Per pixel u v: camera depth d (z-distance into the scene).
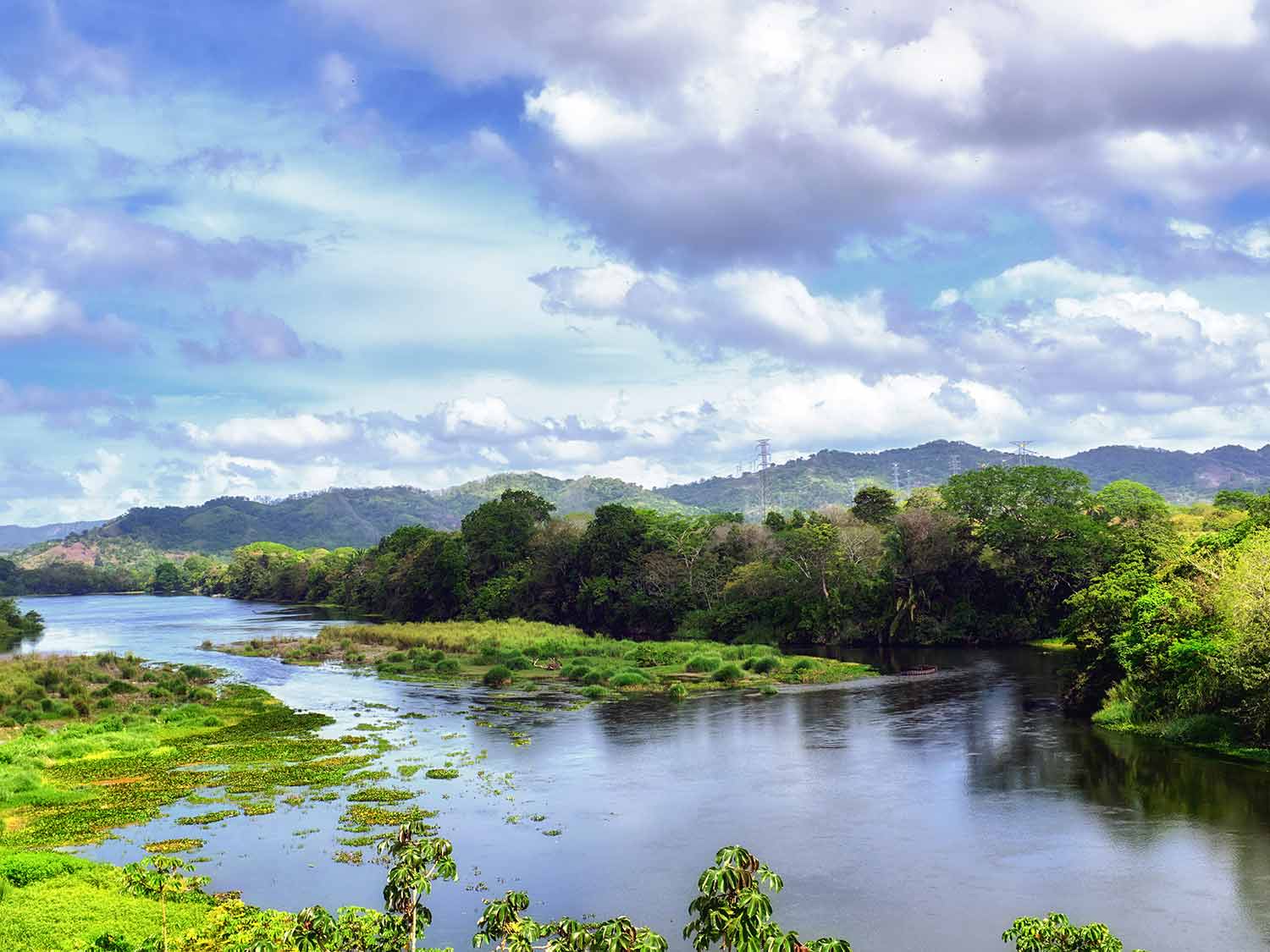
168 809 40.56
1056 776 43.06
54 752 51.59
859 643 105.56
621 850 34.16
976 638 105.25
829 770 45.72
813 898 29.38
